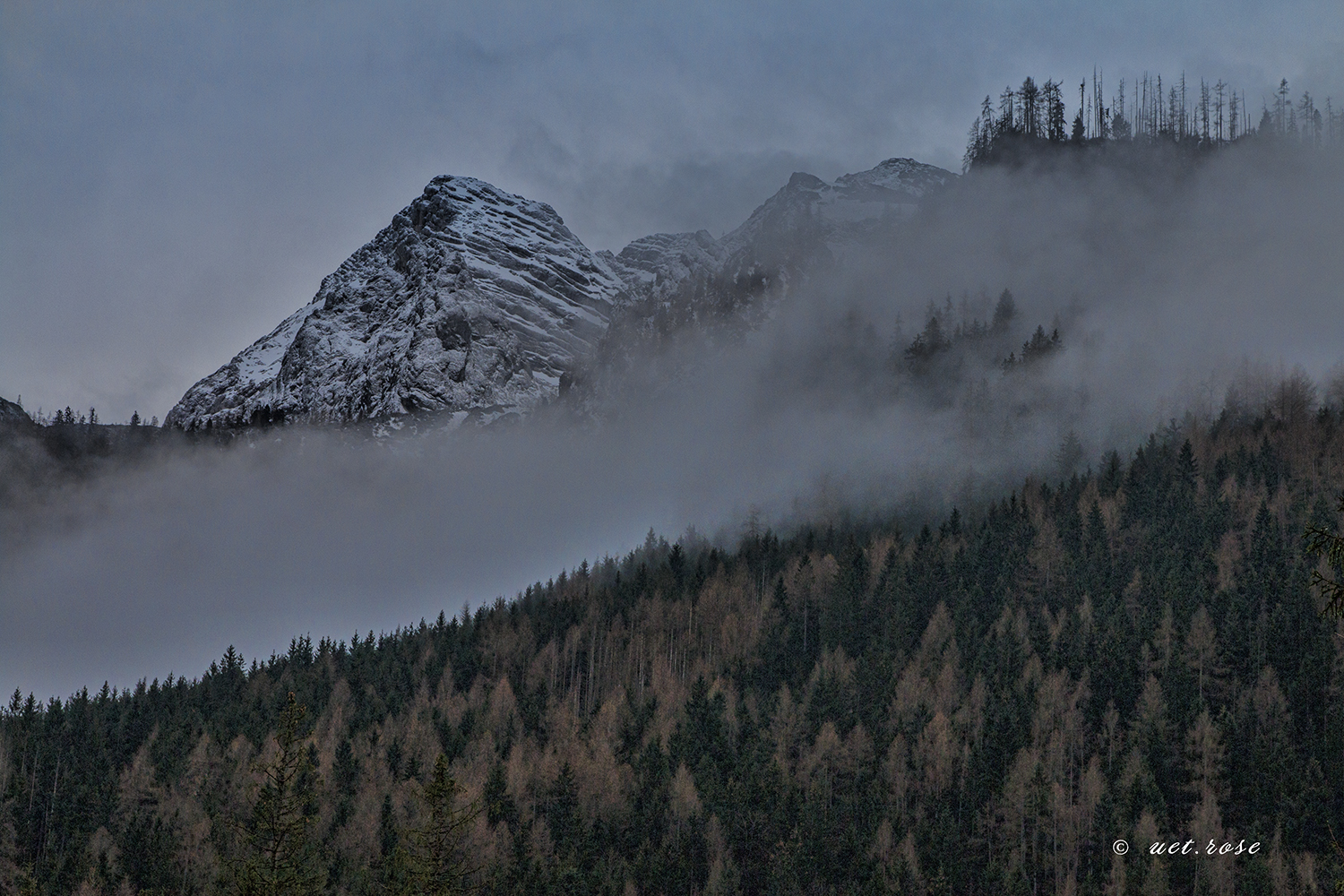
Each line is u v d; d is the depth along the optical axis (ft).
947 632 479.82
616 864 364.17
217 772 440.45
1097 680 413.59
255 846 198.39
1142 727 374.22
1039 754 374.02
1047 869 336.08
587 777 401.08
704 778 397.19
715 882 341.00
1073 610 476.54
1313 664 379.14
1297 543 462.19
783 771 394.52
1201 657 408.26
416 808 369.50
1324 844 323.37
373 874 326.03
